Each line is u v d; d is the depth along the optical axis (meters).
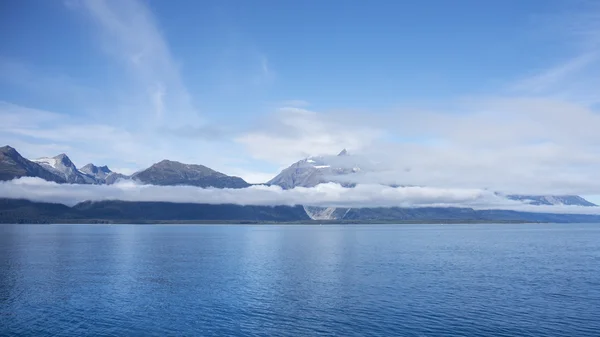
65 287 99.44
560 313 73.94
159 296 89.56
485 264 139.25
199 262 147.75
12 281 107.44
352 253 181.88
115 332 66.69
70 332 66.69
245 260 154.25
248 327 68.31
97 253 180.25
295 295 89.69
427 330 65.56
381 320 70.81
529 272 120.38
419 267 131.62
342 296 88.38
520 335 62.88
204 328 68.12
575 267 131.25
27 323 71.12
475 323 68.56
